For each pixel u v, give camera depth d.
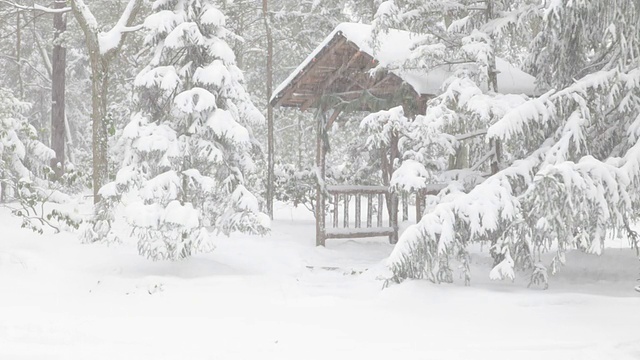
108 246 14.22
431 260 11.32
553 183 10.41
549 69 13.97
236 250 16.36
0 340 7.66
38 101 39.78
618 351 7.46
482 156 15.09
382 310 10.08
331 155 41.53
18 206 17.94
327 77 18.41
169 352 7.27
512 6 15.44
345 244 18.62
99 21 31.48
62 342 7.67
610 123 12.50
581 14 12.07
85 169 26.52
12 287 11.33
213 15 15.12
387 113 12.82
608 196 10.66
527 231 11.08
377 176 21.31
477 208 11.16
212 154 14.62
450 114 12.38
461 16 14.48
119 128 27.11
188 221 12.78
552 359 7.12
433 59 13.53
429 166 12.92
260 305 10.55
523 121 11.47
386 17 13.16
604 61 12.95
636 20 11.16
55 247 14.26
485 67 12.98
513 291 11.05
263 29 34.38
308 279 13.59
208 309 10.15
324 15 26.94
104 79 18.33
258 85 37.09
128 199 19.89
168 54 15.41
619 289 11.48
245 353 7.31
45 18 35.41
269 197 22.69
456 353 7.38
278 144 40.97
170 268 13.23
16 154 17.28
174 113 14.95
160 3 15.81
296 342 7.91
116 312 9.74
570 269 13.16
